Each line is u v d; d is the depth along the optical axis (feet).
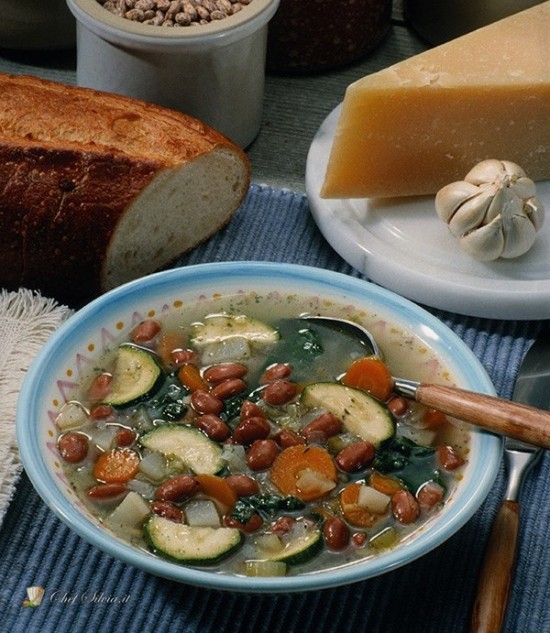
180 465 2.90
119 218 3.33
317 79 4.15
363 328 3.14
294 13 3.99
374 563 2.70
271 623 2.88
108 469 2.89
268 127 3.98
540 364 3.24
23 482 3.05
